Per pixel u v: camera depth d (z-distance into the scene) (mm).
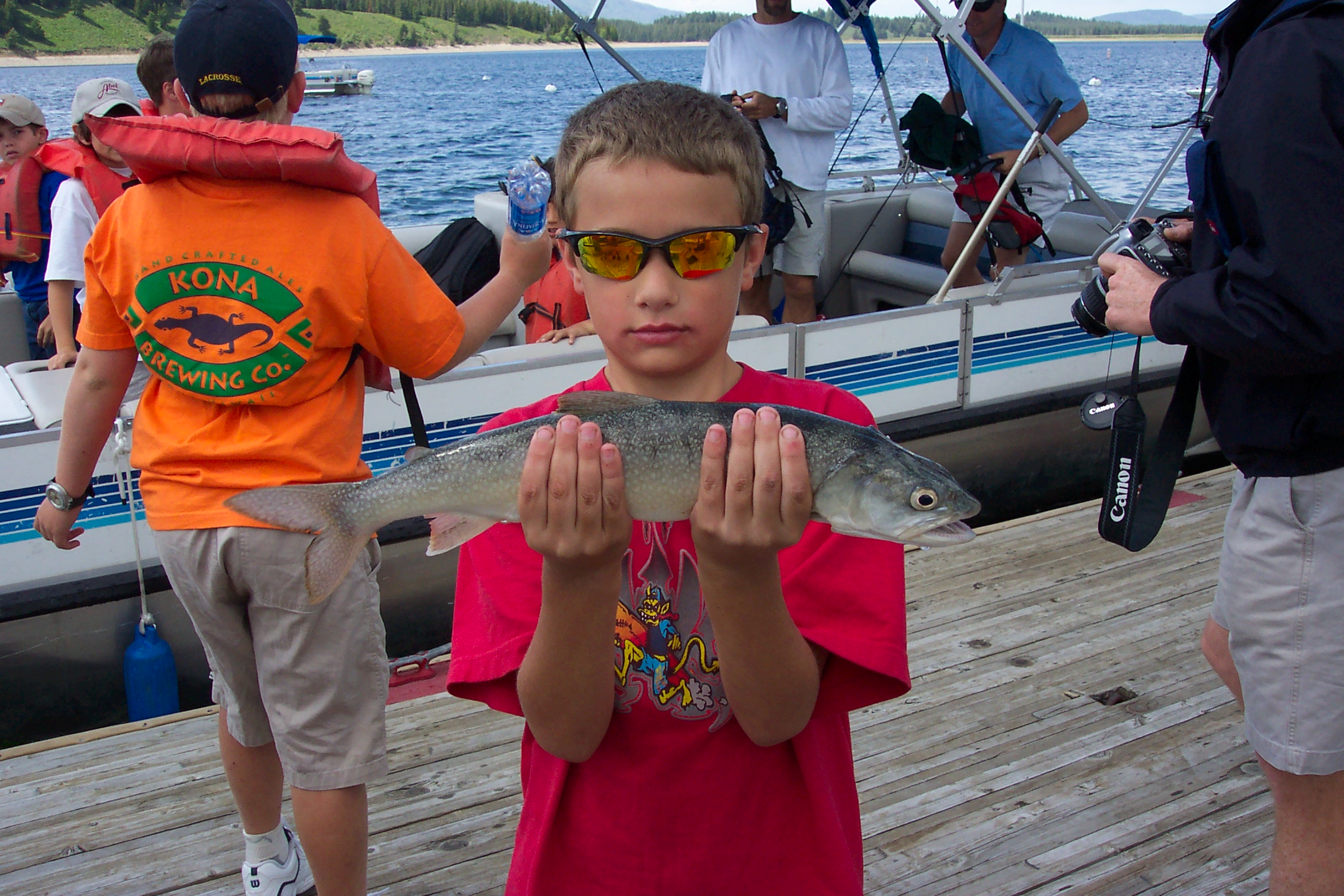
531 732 1563
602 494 1164
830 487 1241
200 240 2125
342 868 2355
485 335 2477
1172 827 2912
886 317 5289
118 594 3973
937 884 2693
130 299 2174
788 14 6004
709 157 1334
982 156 5828
